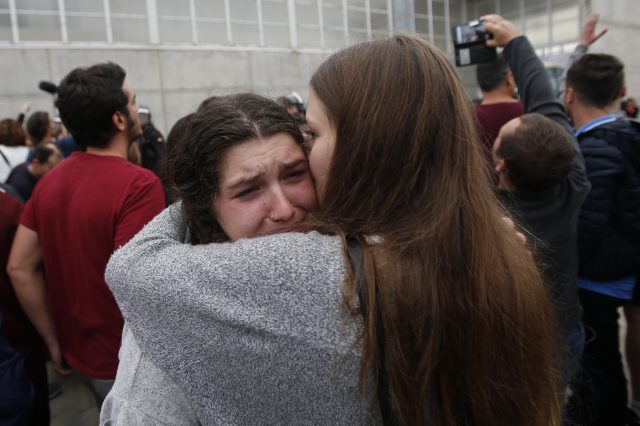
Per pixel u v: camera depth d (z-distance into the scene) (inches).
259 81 452.1
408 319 25.3
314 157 32.2
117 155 70.7
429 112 28.8
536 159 60.0
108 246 65.6
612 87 91.4
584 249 85.7
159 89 411.2
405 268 26.1
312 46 478.0
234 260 27.4
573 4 485.4
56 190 68.5
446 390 26.2
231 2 438.3
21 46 357.4
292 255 26.8
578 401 69.1
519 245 31.4
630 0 368.2
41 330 76.3
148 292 28.8
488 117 97.2
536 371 28.9
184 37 421.4
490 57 87.7
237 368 26.4
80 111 67.3
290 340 25.6
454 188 28.5
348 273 26.2
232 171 31.3
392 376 25.6
